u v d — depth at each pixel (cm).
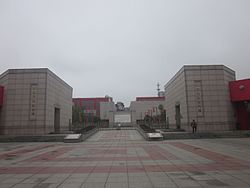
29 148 1944
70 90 4897
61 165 1106
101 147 1942
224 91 3391
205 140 2480
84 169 1003
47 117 3391
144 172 927
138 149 1752
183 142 2291
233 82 3428
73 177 856
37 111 3309
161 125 5206
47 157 1380
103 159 1277
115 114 6494
